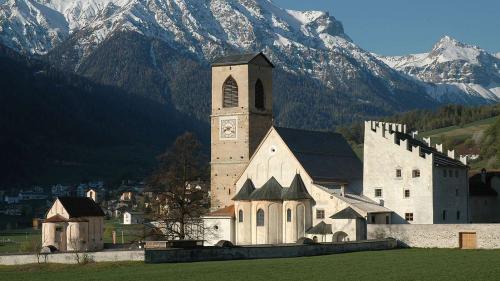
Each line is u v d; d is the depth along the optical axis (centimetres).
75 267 14050
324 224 17512
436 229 16250
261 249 14862
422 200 18038
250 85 19838
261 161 18600
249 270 12506
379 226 16888
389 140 18462
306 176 18012
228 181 19788
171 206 18188
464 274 11406
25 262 14850
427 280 10894
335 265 12988
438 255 14425
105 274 12675
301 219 17800
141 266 13600
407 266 12600
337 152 19775
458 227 16050
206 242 18688
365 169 18712
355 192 19212
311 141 19250
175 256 14175
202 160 19612
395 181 18350
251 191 18512
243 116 19738
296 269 12538
